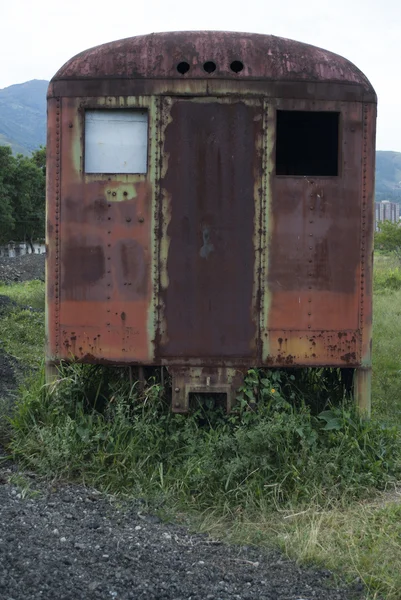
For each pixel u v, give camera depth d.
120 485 5.08
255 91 5.61
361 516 4.65
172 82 5.60
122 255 5.64
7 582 3.40
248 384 5.63
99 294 5.67
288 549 4.18
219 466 5.19
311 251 5.67
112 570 3.68
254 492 4.93
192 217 5.62
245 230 5.63
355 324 5.72
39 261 34.31
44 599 3.27
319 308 5.68
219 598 3.47
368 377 5.76
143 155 5.70
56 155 5.66
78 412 5.68
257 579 3.78
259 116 5.63
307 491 4.91
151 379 5.88
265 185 5.63
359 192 5.73
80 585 3.44
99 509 4.71
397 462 5.42
